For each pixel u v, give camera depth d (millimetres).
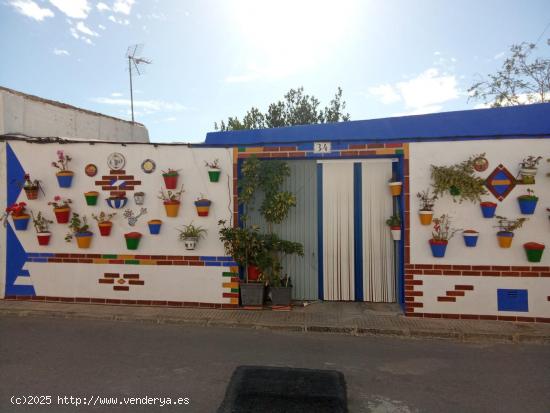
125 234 7266
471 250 6488
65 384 4359
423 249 6609
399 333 6000
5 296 7617
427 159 6598
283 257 7512
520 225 6316
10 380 4449
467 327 6105
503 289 6422
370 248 7297
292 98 19156
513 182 6363
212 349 5422
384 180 7207
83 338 5812
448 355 5270
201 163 7152
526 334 5809
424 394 4207
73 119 9773
